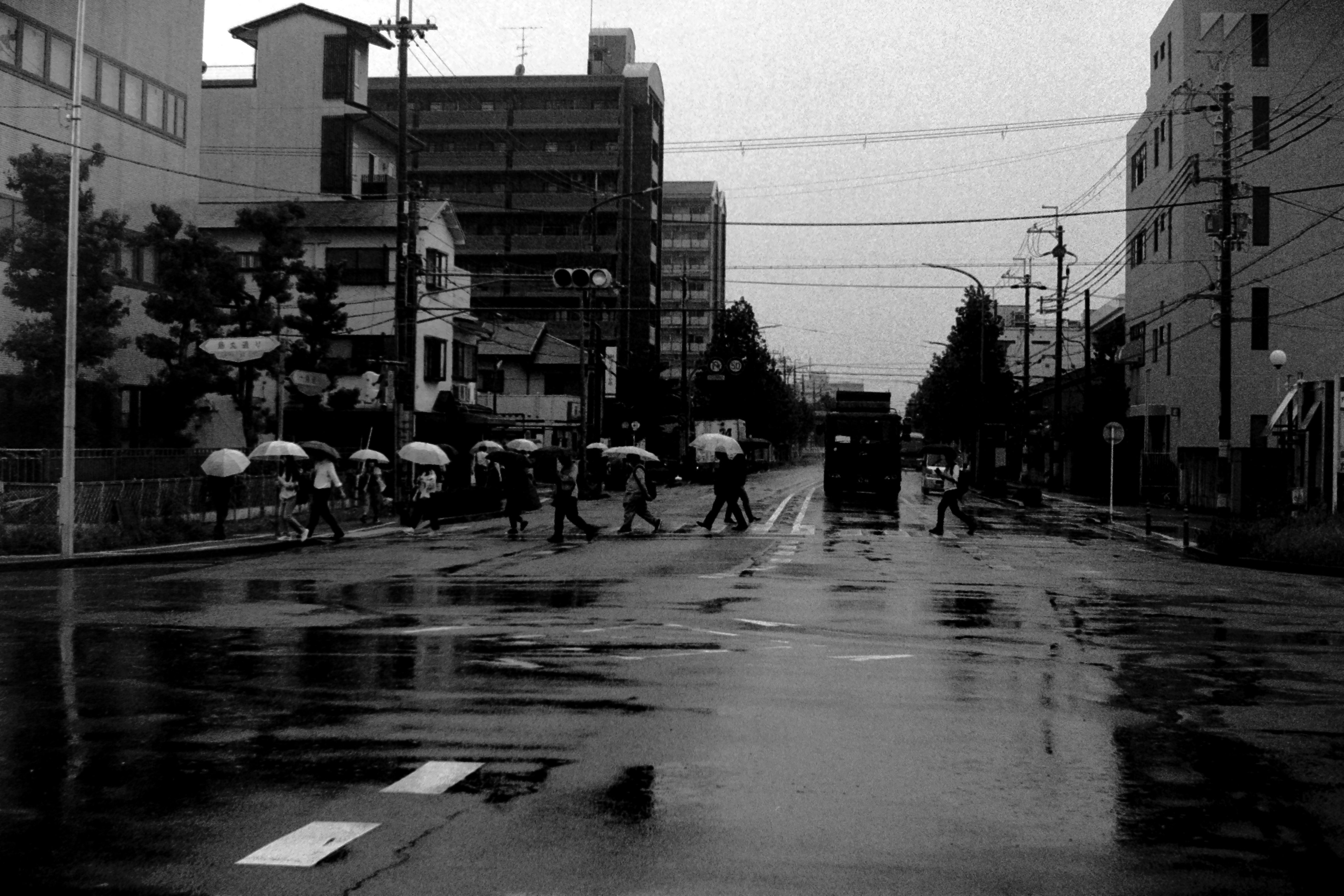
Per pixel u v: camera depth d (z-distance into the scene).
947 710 8.34
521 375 71.56
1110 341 67.94
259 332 34.06
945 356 85.81
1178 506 44.41
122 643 11.30
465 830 5.54
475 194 89.06
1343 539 22.78
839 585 16.83
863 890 4.77
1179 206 46.31
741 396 89.62
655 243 99.25
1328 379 33.03
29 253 27.19
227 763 6.77
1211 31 46.69
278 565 20.41
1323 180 45.44
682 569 19.23
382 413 46.84
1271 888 4.85
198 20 39.72
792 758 6.93
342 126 54.28
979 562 21.28
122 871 4.97
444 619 13.08
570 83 91.12
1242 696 8.96
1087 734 7.62
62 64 33.00
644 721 7.90
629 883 4.84
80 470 26.17
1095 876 4.97
